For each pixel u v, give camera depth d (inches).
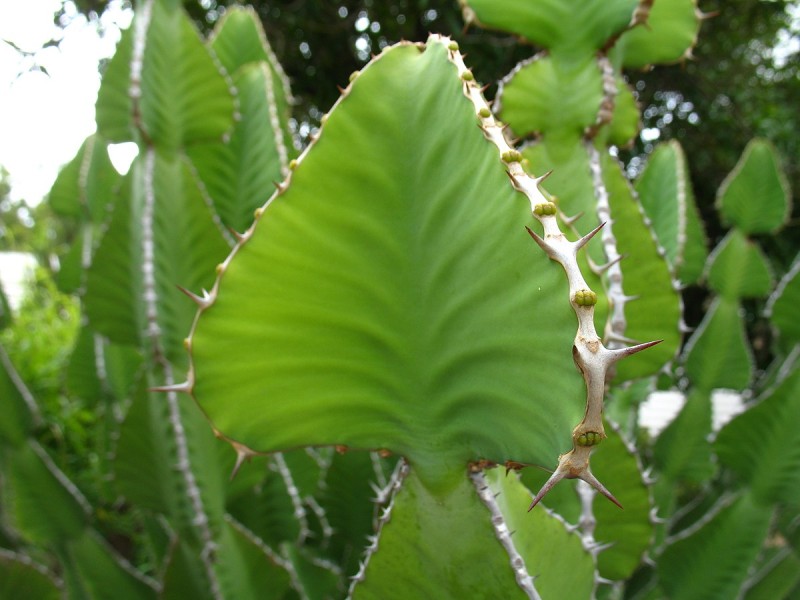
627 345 9.3
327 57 35.4
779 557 15.7
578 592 7.7
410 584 6.7
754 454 14.3
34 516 13.9
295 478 14.6
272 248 5.9
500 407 5.7
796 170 41.4
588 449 4.6
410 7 32.7
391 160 5.8
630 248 10.7
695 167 42.8
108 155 17.5
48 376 27.3
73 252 18.9
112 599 14.4
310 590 13.7
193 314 11.0
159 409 10.6
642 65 11.2
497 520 6.3
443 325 5.9
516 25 9.9
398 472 7.3
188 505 10.7
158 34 10.7
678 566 15.3
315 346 6.2
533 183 5.2
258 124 13.2
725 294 18.0
